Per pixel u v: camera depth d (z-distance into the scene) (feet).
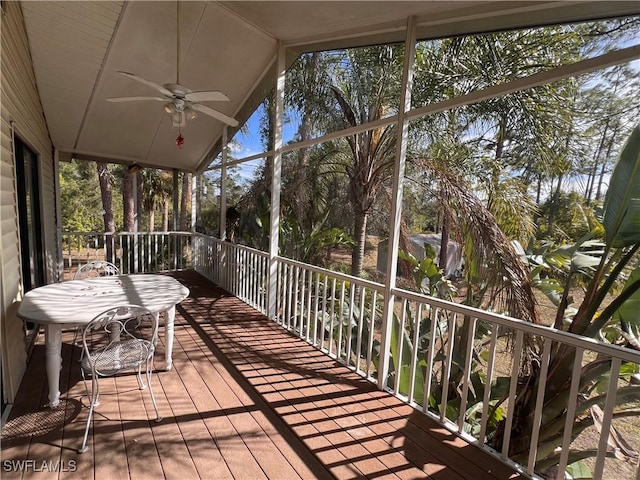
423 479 6.40
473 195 11.71
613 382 5.39
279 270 14.83
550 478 8.98
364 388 9.60
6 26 8.79
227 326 13.94
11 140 9.23
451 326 7.98
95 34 12.41
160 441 7.11
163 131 20.40
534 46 14.88
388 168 18.70
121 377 9.57
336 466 6.64
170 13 12.35
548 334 6.15
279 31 13.23
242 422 7.85
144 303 8.93
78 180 52.95
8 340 8.15
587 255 9.23
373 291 10.12
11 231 8.91
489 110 16.06
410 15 8.92
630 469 10.97
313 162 22.39
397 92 18.19
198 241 24.85
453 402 11.23
